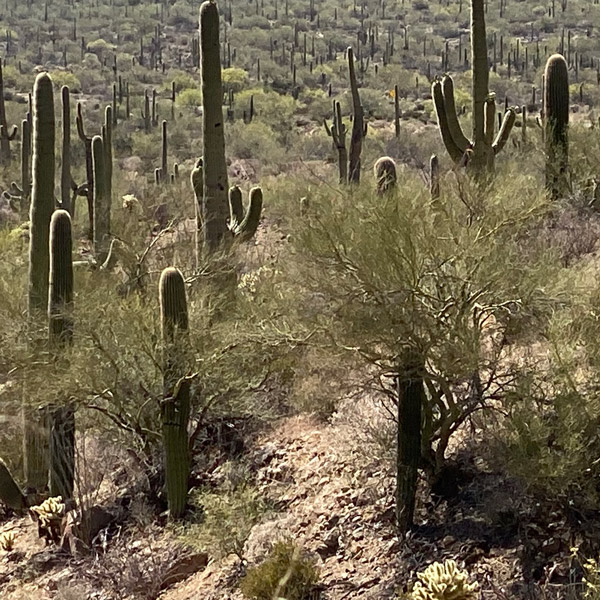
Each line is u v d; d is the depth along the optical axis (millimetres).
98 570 8188
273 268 8594
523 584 6047
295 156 38250
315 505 7828
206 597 7230
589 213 10516
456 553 6559
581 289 6656
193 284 10586
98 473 9523
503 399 6797
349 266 6641
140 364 9406
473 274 6508
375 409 8125
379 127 50344
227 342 8883
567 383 6434
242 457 9188
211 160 11039
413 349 6730
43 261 10367
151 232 17047
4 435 10867
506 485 6770
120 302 9922
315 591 6785
